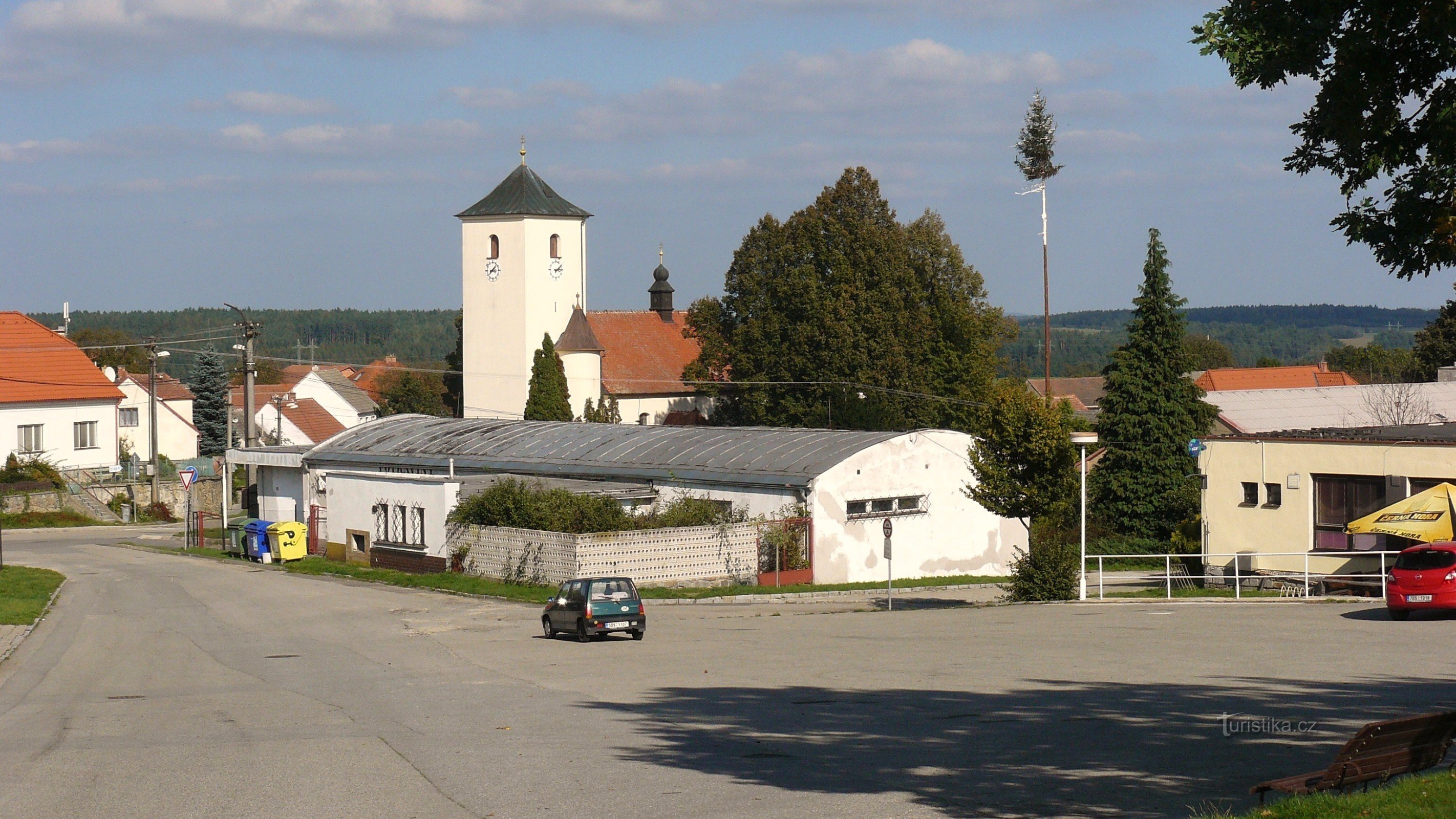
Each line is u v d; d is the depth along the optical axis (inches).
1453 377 2999.5
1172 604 1267.2
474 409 3816.4
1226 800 428.8
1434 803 370.6
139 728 662.5
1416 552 1024.2
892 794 455.8
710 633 1119.6
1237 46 417.4
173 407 4020.7
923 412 3029.0
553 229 3762.3
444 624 1249.4
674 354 4018.2
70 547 2253.9
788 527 1616.6
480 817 436.1
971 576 1764.3
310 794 476.4
